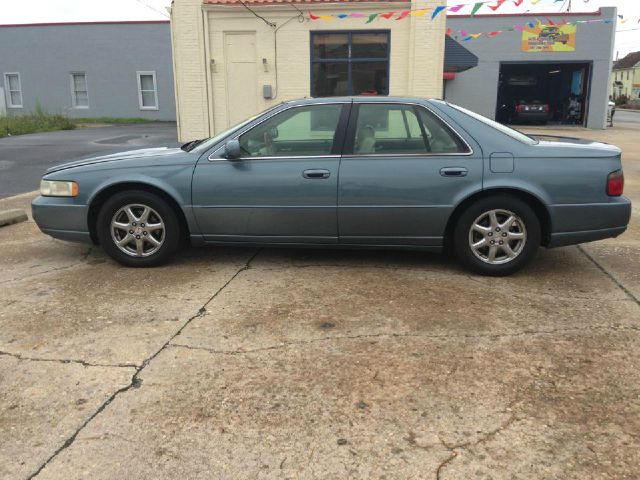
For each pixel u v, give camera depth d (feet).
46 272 17.31
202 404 10.19
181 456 8.86
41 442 9.21
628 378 10.95
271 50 40.29
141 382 10.93
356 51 40.09
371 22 39.45
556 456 8.76
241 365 11.52
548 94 101.30
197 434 9.37
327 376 11.07
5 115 94.79
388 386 10.70
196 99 41.06
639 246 19.85
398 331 12.94
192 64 40.52
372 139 16.53
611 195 15.96
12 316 13.92
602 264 17.83
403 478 8.32
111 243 17.43
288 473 8.46
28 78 104.63
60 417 9.86
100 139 64.39
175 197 16.84
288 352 12.02
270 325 13.30
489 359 11.68
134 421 9.73
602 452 8.85
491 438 9.20
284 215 16.65
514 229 16.31
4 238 21.43
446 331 12.94
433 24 38.83
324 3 39.06
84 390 10.68
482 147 16.05
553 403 10.14
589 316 13.76
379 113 16.58
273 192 16.53
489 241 16.33
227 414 9.90
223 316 13.84
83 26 101.24
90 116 104.53
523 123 96.58
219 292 15.44
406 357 11.77
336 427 9.51
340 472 8.47
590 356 11.79
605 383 10.78
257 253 19.07
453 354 11.89
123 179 16.93
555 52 87.76
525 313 13.94
